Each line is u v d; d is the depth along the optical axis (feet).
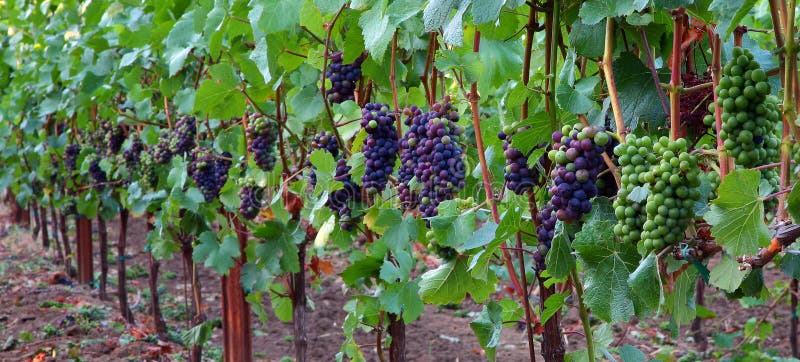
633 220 5.01
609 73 5.80
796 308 17.58
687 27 6.30
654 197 4.75
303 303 12.05
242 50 11.37
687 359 18.72
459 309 23.54
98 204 21.21
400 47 9.08
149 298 24.75
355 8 7.61
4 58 25.17
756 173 4.47
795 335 17.87
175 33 11.93
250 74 9.98
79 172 20.93
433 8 5.77
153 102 16.40
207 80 9.79
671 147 4.81
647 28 6.55
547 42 6.38
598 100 6.51
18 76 24.40
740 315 22.27
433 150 7.10
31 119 23.00
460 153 7.18
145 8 14.98
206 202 13.84
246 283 12.39
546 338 6.91
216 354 19.21
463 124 9.87
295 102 9.49
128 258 30.55
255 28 8.86
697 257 4.90
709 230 5.00
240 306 14.83
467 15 6.40
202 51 13.01
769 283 23.39
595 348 7.45
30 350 17.85
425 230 8.35
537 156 6.20
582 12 5.85
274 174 11.51
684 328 21.35
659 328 21.67
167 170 15.40
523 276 6.85
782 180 4.84
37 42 23.36
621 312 5.30
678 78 5.47
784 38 4.79
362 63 8.88
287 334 21.56
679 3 5.22
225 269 12.75
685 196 4.70
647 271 4.85
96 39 15.53
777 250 4.73
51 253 31.40
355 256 11.86
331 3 7.94
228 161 13.52
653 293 4.86
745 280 6.00
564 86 6.04
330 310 22.86
